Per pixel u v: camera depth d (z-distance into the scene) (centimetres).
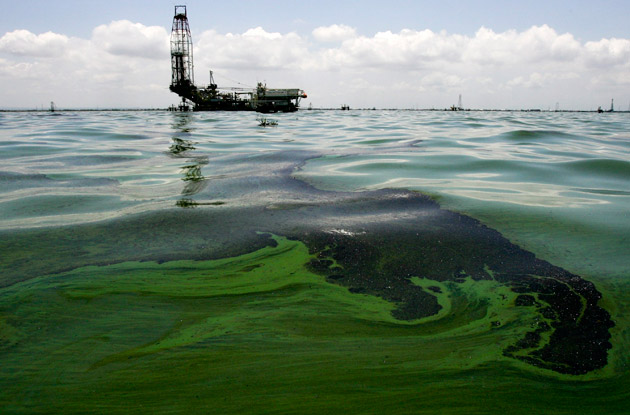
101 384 226
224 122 3184
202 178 751
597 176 761
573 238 436
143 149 1211
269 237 444
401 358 255
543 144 1339
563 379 237
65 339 266
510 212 524
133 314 299
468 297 327
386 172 795
